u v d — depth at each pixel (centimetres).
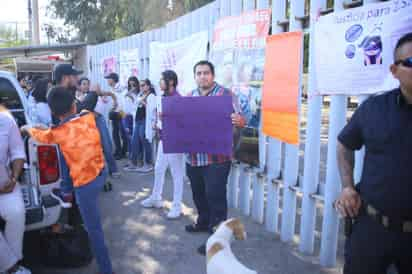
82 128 334
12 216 322
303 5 392
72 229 387
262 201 489
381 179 213
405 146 205
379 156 216
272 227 462
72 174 336
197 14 625
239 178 531
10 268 327
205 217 462
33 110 462
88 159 333
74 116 338
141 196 611
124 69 970
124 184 679
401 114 208
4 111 342
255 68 465
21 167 337
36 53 1504
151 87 753
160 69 748
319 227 485
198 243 438
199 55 603
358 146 239
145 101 752
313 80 374
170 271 379
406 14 281
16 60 1656
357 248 228
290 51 396
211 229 416
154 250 423
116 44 1043
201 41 598
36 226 355
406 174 205
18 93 442
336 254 395
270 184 456
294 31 391
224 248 222
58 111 330
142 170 760
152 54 788
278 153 446
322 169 748
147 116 715
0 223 332
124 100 842
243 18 482
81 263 386
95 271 379
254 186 495
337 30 332
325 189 369
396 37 288
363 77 314
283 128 416
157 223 498
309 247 406
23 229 333
